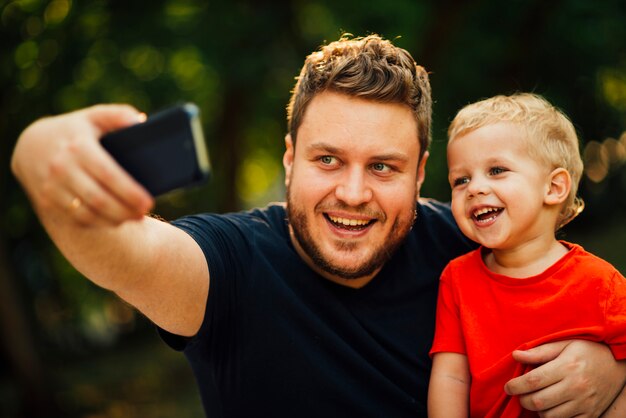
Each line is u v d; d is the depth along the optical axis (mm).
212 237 1632
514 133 1716
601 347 1535
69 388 7645
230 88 7445
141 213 918
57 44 7008
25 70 6977
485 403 1628
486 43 7625
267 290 1625
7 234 6867
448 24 6484
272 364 1600
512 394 1510
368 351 1667
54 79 7008
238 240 1688
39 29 6984
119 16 7051
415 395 1694
